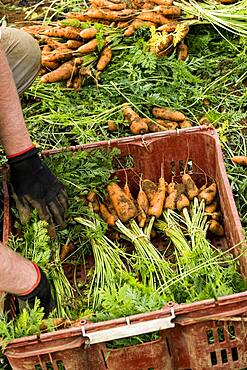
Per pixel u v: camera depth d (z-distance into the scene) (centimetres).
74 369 168
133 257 194
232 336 170
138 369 170
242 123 237
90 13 257
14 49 211
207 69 252
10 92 186
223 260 192
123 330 163
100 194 207
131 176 211
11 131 188
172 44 252
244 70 249
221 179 196
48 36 256
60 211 194
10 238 188
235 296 164
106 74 249
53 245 193
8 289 169
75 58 249
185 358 173
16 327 166
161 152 206
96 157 203
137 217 201
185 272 180
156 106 237
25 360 165
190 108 239
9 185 199
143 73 248
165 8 255
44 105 242
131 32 254
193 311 164
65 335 162
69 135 237
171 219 200
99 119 233
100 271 192
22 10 288
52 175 194
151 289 178
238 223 182
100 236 196
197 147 205
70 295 188
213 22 258
